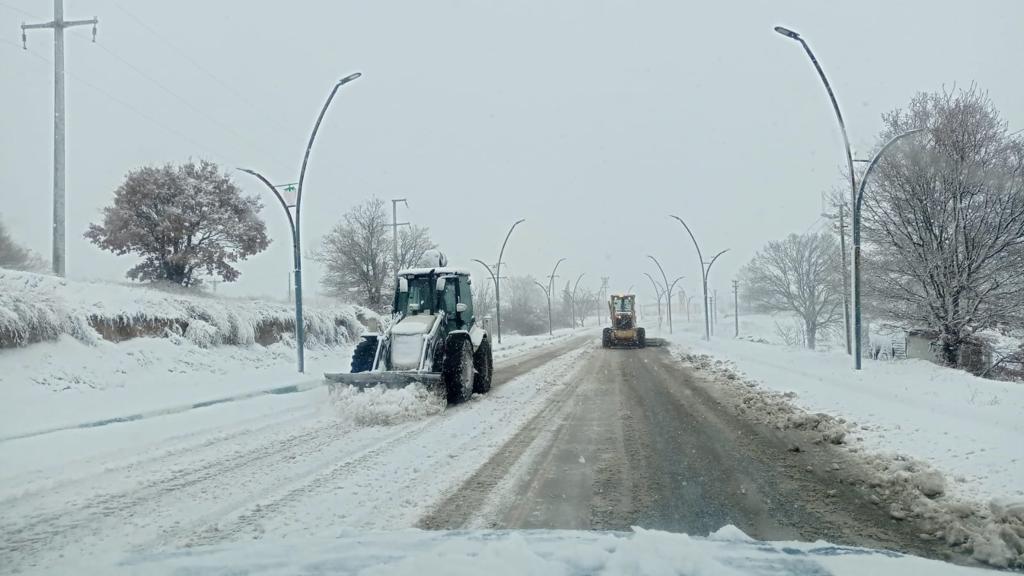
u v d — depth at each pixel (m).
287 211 18.25
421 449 7.95
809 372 15.55
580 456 7.51
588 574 3.37
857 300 15.81
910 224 18.58
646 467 6.95
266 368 19.69
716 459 7.30
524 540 4.07
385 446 8.17
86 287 17.30
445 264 13.70
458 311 13.12
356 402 10.41
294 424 9.95
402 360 11.58
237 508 5.60
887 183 18.88
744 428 9.23
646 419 10.14
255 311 22.94
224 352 19.58
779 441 8.27
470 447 8.07
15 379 12.36
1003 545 4.31
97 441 8.62
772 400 11.74
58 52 19.08
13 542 4.83
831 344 55.22
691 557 3.49
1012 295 17.64
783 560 3.70
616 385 15.23
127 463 7.41
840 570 3.52
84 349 14.70
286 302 28.31
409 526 4.95
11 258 25.88
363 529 4.88
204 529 5.05
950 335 18.62
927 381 12.86
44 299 14.66
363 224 42.31
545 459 7.36
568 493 5.92
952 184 17.81
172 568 3.70
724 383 15.21
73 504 5.82
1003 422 8.18
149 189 25.36
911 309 19.23
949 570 3.57
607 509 5.41
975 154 18.00
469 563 3.47
